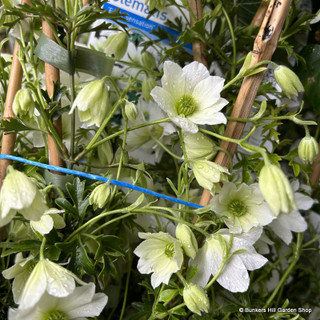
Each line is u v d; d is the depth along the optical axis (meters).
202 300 0.26
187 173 0.30
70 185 0.28
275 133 0.30
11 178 0.23
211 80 0.28
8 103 0.29
